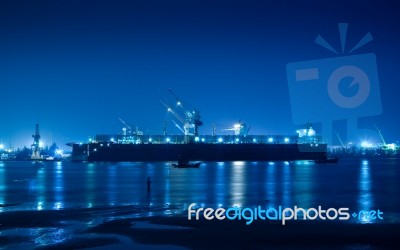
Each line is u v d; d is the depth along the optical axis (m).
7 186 81.94
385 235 33.34
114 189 74.12
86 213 44.22
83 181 96.25
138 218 40.81
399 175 118.06
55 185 84.38
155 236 32.94
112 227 36.25
